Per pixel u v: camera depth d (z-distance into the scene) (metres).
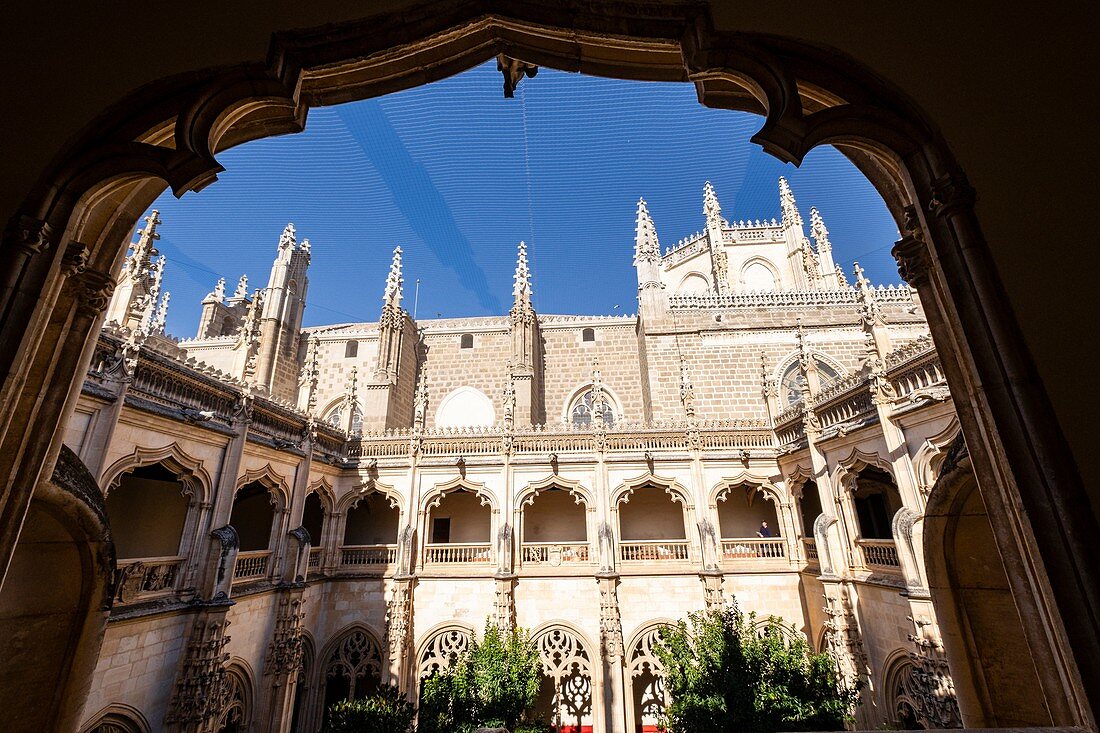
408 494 24.88
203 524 16.39
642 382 35.41
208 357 37.62
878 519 24.33
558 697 22.02
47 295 4.12
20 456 4.64
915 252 5.23
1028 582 3.94
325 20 4.70
